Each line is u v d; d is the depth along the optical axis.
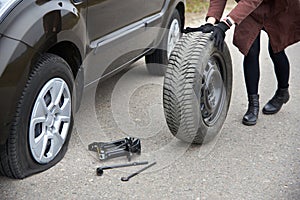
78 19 3.82
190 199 3.47
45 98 3.69
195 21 9.13
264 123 4.70
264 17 4.30
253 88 4.64
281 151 4.19
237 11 4.03
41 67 3.57
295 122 4.75
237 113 4.92
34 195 3.51
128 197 3.50
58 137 3.88
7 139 3.40
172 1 5.82
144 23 5.05
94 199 3.48
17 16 3.33
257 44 4.52
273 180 3.73
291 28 4.45
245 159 4.04
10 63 3.24
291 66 6.51
